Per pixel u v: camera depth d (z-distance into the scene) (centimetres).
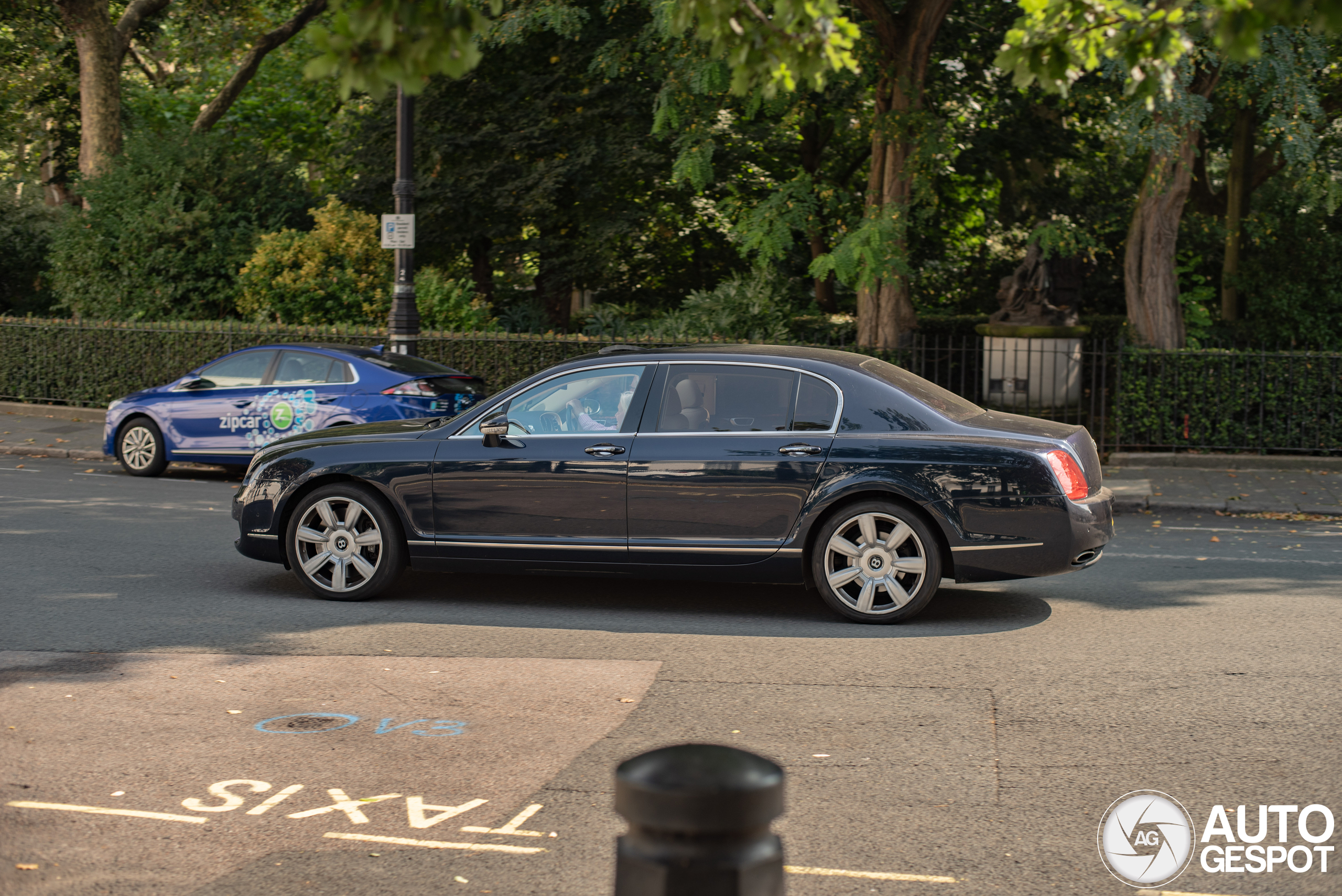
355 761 481
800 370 743
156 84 3241
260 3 2902
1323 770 468
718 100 1641
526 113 2300
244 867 383
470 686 586
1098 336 1958
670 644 671
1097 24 429
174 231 2166
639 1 1739
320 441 805
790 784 455
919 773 466
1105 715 538
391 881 373
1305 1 322
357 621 725
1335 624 712
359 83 378
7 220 2725
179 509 1170
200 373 1427
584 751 492
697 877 194
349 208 2333
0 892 364
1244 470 1470
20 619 718
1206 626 709
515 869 382
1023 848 397
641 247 2653
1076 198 2511
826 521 723
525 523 757
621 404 758
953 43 2006
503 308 2564
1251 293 2233
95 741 503
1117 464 1522
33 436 1742
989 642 675
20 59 2833
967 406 776
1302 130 1399
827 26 418
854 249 1528
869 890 367
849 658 641
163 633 688
